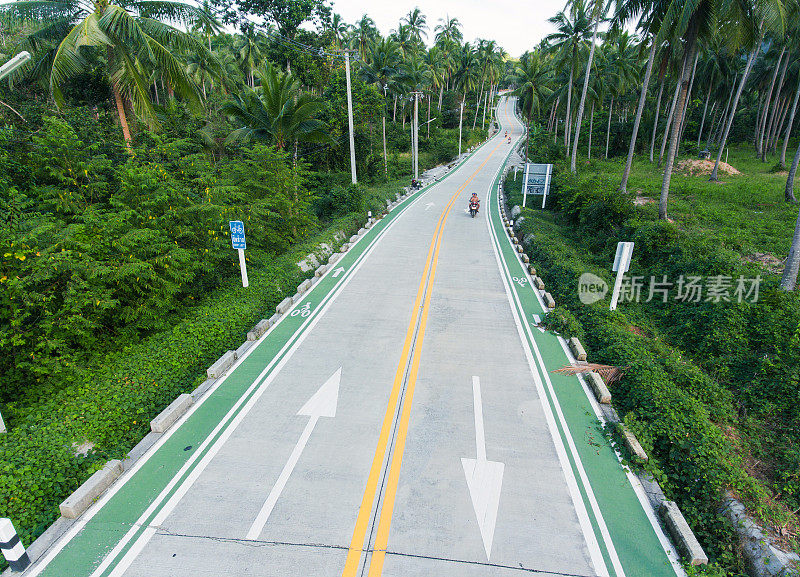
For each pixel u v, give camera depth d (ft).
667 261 48.49
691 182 101.24
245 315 37.29
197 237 41.63
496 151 204.74
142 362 29.53
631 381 29.53
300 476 21.33
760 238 55.06
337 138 113.50
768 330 34.14
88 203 36.83
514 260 57.72
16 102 52.85
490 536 18.45
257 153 58.65
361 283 47.65
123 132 48.49
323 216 85.20
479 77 238.89
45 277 26.35
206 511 19.34
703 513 20.92
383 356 32.48
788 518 20.13
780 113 150.41
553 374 30.78
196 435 24.08
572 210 74.54
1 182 31.83
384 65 129.08
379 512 19.40
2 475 19.81
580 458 23.09
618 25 66.69
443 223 79.51
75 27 42.80
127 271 30.83
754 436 27.37
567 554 17.84
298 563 17.04
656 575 17.21
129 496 20.10
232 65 119.14
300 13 129.90
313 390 28.22
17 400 27.22
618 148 180.55
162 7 49.37
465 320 38.91
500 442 23.95
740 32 53.01
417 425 25.07
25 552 16.63
